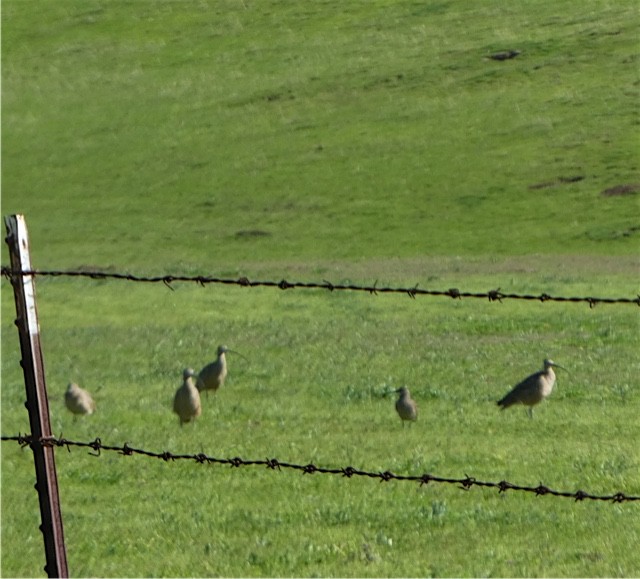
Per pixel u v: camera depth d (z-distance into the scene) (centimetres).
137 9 10319
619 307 3459
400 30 8962
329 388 2370
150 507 1573
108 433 2027
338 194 6225
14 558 1425
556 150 6412
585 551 1348
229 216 6116
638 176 5903
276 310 3691
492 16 8850
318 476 1688
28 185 7006
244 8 10019
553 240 5222
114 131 7794
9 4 10700
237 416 2133
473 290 4016
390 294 3953
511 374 2494
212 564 1339
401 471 1700
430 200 5969
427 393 2277
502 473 1677
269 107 7844
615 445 1852
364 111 7512
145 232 6012
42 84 8856
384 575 1283
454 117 7162
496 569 1289
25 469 1838
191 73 8806
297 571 1309
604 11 8500
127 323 3603
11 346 3359
